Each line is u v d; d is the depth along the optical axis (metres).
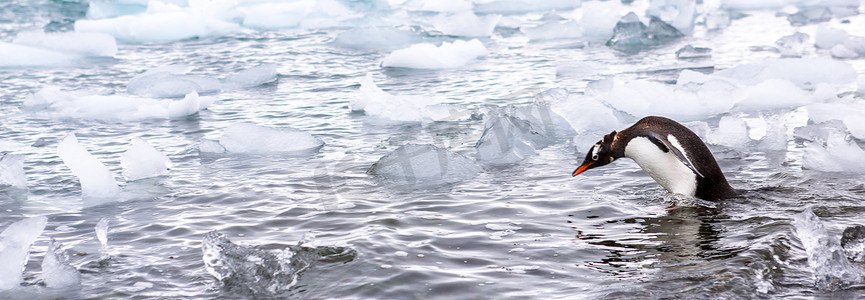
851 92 9.52
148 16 17.73
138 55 15.08
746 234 4.35
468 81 11.14
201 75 12.02
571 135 7.75
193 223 5.00
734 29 16.50
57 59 14.20
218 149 7.33
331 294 3.70
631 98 9.23
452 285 3.75
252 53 14.85
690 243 4.27
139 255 4.40
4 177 6.20
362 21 19.17
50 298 3.81
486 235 4.54
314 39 16.81
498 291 3.66
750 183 5.58
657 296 3.49
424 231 4.63
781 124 7.08
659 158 5.26
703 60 12.59
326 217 5.01
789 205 4.91
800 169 5.97
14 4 23.53
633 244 4.30
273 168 6.55
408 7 22.39
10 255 4.21
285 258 4.14
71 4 24.05
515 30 17.78
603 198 5.30
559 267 3.97
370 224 4.80
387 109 8.83
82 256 4.41
